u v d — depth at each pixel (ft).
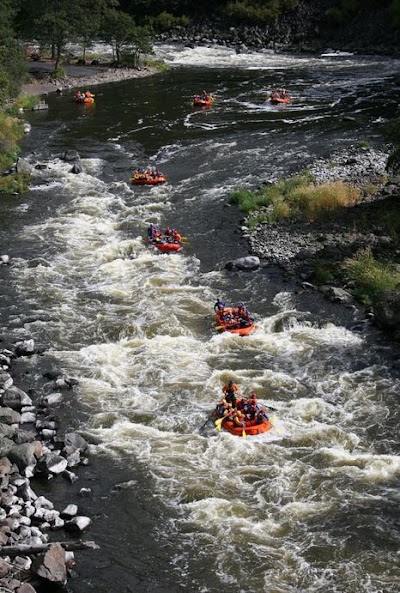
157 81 289.94
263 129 208.74
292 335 106.63
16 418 87.20
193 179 171.53
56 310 114.42
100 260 132.87
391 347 102.89
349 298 115.24
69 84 282.77
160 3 394.93
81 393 93.35
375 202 145.28
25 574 64.23
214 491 76.38
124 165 184.65
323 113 222.89
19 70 250.57
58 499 75.51
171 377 96.78
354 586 64.49
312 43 352.28
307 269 125.29
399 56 322.96
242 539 70.03
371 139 188.85
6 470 76.79
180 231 144.05
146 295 119.24
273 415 88.38
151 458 81.51
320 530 70.95
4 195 164.55
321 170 165.99
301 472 78.84
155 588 64.95
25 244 139.23
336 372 97.50
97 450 82.89
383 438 84.23
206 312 114.01
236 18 378.12
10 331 108.27
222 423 86.38
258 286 121.49
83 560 67.87
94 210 155.63
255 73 300.81
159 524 72.23
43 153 195.11
